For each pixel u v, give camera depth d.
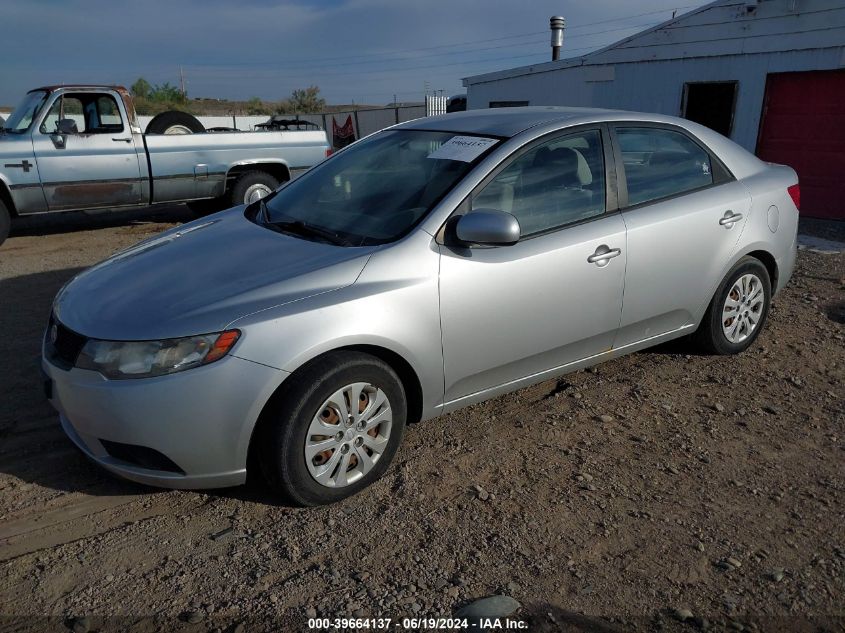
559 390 4.28
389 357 3.21
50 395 3.09
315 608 2.52
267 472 2.98
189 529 2.96
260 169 9.99
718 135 4.59
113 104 8.82
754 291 4.70
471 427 3.81
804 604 2.57
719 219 4.27
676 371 4.56
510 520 3.02
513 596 2.58
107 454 2.97
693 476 3.38
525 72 15.92
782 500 3.20
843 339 5.19
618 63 13.85
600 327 3.86
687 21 12.51
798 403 4.16
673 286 4.13
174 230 4.08
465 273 3.28
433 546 2.84
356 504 3.12
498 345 3.47
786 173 4.86
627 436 3.74
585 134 3.86
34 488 3.24
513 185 3.53
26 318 5.59
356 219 3.54
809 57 10.90
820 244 8.52
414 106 27.73
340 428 3.02
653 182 4.09
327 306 2.93
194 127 10.08
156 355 2.76
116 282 3.28
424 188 3.51
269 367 2.81
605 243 3.74
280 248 3.36
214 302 2.91
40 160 8.37
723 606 2.55
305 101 53.81
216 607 2.52
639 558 2.80
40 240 8.99
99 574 2.68
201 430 2.80
